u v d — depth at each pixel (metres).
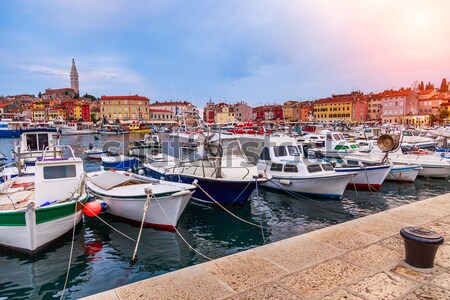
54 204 9.30
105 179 12.73
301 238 6.01
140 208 10.98
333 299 3.99
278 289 4.25
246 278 4.55
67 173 10.76
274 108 127.56
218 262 5.06
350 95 113.81
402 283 4.33
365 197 16.11
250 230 11.50
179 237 10.59
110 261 8.88
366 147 27.30
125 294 4.18
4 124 63.22
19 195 11.49
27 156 19.67
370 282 4.37
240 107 114.81
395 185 18.81
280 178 16.00
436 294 4.04
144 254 9.35
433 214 7.39
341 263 4.96
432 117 82.94
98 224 11.63
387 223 6.80
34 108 137.75
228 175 13.98
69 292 7.33
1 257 8.93
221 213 13.27
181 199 10.59
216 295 4.14
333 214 13.38
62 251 9.39
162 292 4.22
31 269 8.31
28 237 8.77
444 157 21.45
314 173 15.38
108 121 115.75
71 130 80.06
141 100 125.25
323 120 113.00
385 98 103.06
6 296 7.14
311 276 4.57
